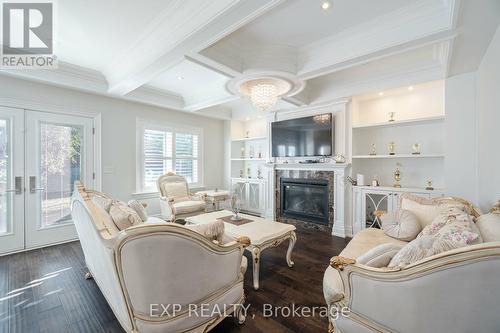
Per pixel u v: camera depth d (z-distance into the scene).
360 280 1.22
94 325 1.71
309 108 4.27
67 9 2.04
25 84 3.12
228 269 1.58
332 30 2.30
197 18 1.90
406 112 3.66
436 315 1.00
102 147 3.87
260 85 3.01
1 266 2.66
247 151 6.02
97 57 3.00
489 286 0.88
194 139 5.33
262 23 2.19
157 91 4.25
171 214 3.86
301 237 3.76
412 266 1.03
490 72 2.10
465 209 2.07
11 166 3.04
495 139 2.06
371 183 3.84
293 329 1.67
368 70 3.27
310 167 4.23
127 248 1.12
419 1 1.88
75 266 2.66
